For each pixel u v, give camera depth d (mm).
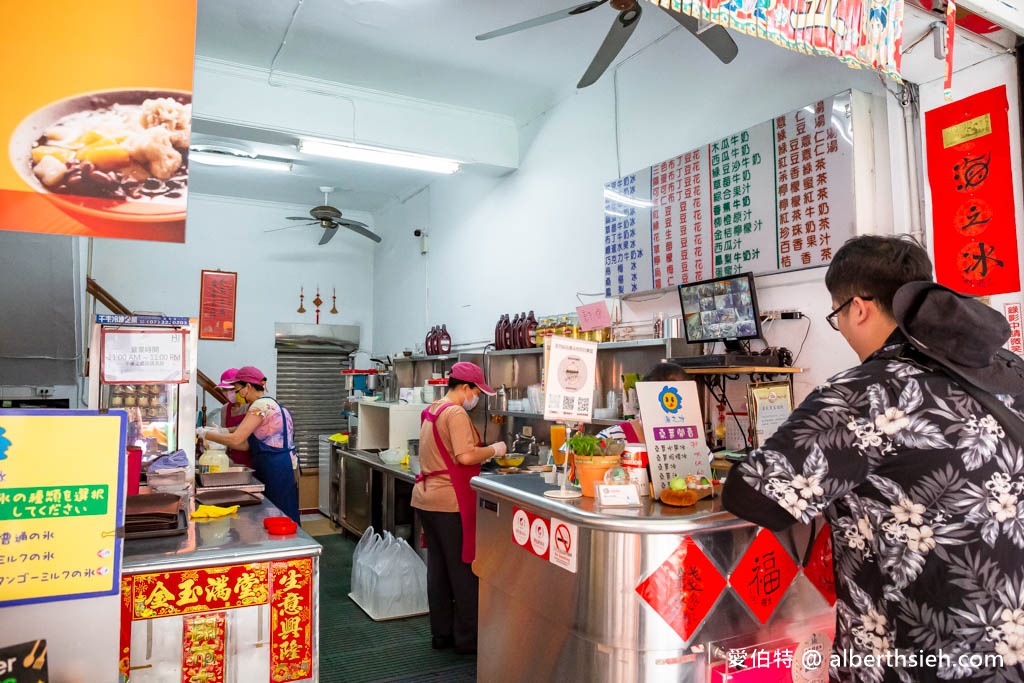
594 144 4777
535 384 5230
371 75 4887
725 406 3609
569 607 1949
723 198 3631
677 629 1817
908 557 1256
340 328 8680
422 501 3701
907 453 1263
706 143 3840
